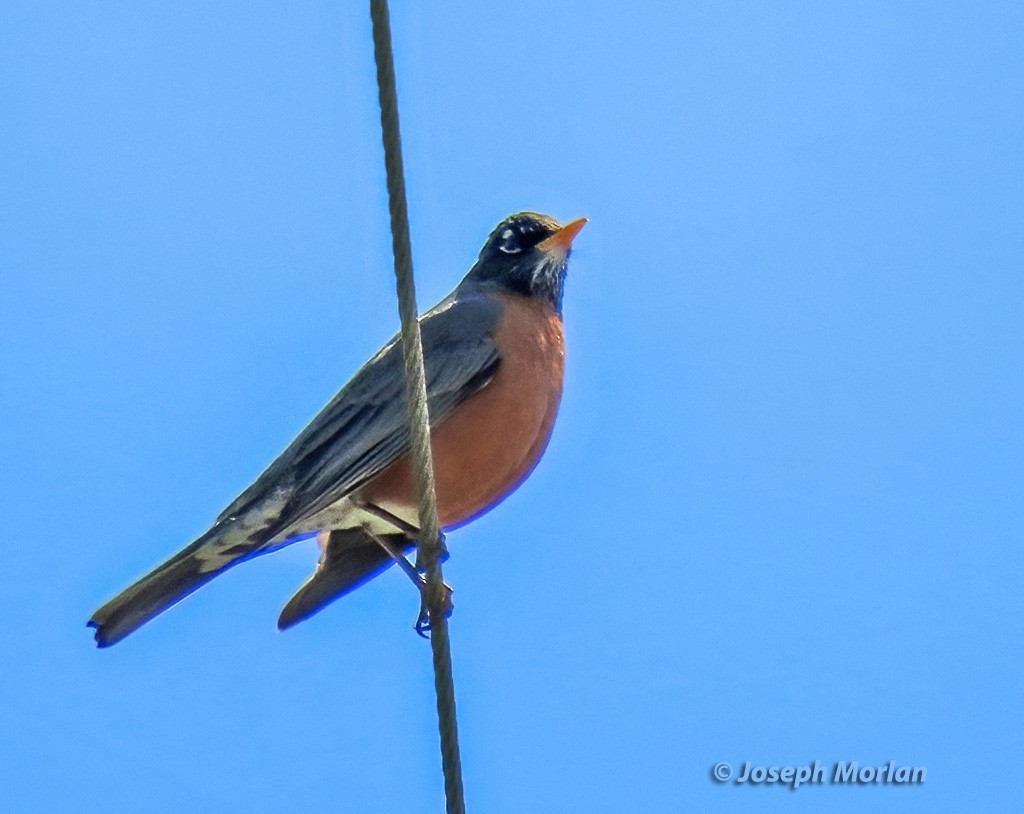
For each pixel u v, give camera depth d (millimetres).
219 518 10969
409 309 8016
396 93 7711
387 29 7637
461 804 8234
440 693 8352
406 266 7922
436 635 8414
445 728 8258
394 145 7730
